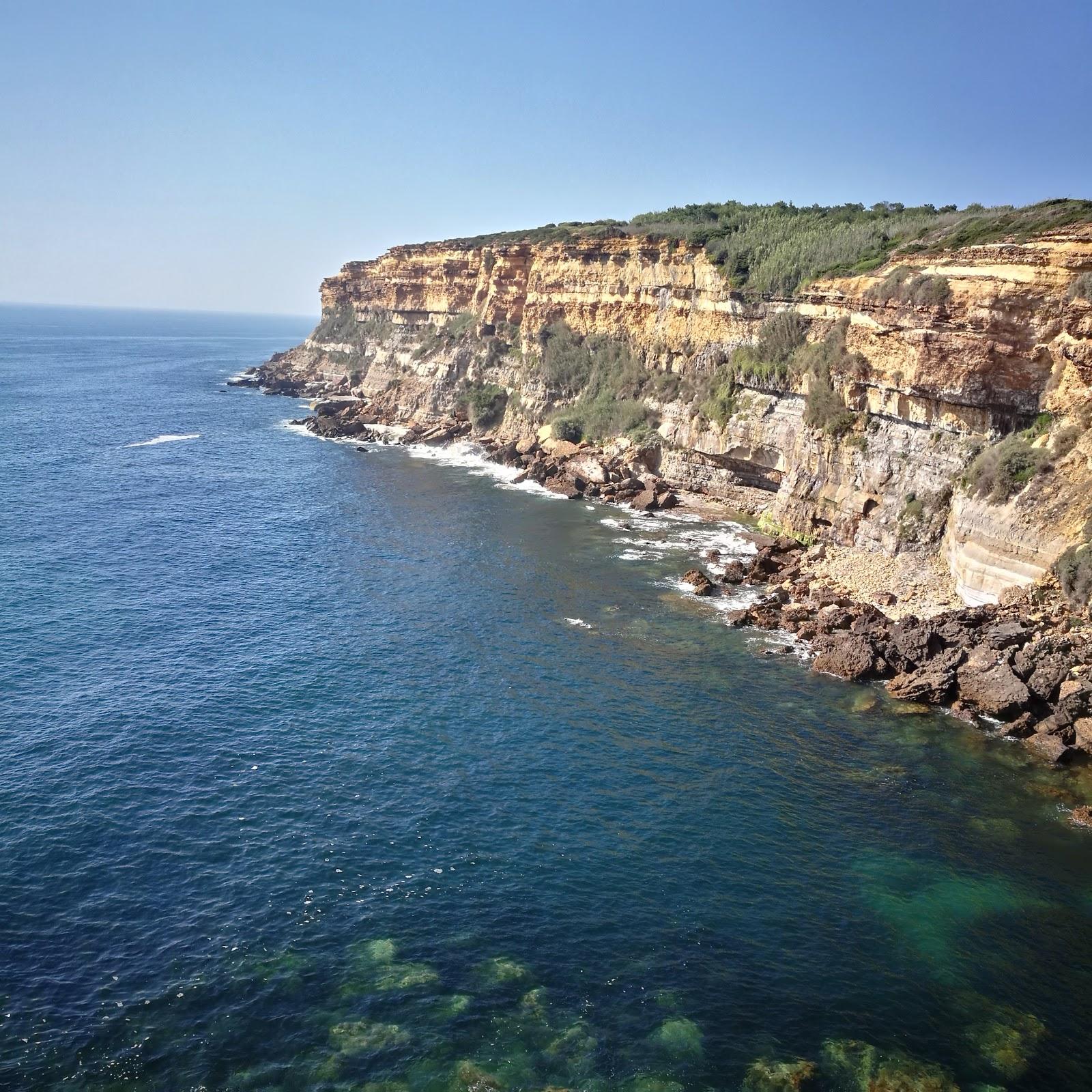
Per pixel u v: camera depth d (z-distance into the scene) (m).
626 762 40.50
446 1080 24.05
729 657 52.47
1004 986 28.02
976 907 31.52
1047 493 51.44
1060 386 54.56
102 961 27.50
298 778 38.00
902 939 29.88
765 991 27.44
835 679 49.78
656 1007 26.66
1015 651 46.81
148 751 39.38
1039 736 42.56
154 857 32.38
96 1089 23.27
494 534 78.12
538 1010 26.41
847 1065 24.84
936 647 49.59
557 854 33.69
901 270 66.44
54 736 40.12
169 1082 23.58
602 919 30.31
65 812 34.66
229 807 35.69
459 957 28.38
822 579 63.72
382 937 29.08
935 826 36.28
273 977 27.25
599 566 69.19
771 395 82.50
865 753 41.91
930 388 62.69
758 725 44.34
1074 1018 26.83
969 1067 24.94
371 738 41.69
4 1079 23.30
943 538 62.44
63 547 68.50
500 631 55.34
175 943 28.39
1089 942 30.03
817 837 35.38
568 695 47.03
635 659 51.78
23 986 26.34
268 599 59.56
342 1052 24.78
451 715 44.25
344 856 33.03
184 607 57.12
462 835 34.56
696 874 32.81
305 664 49.41
